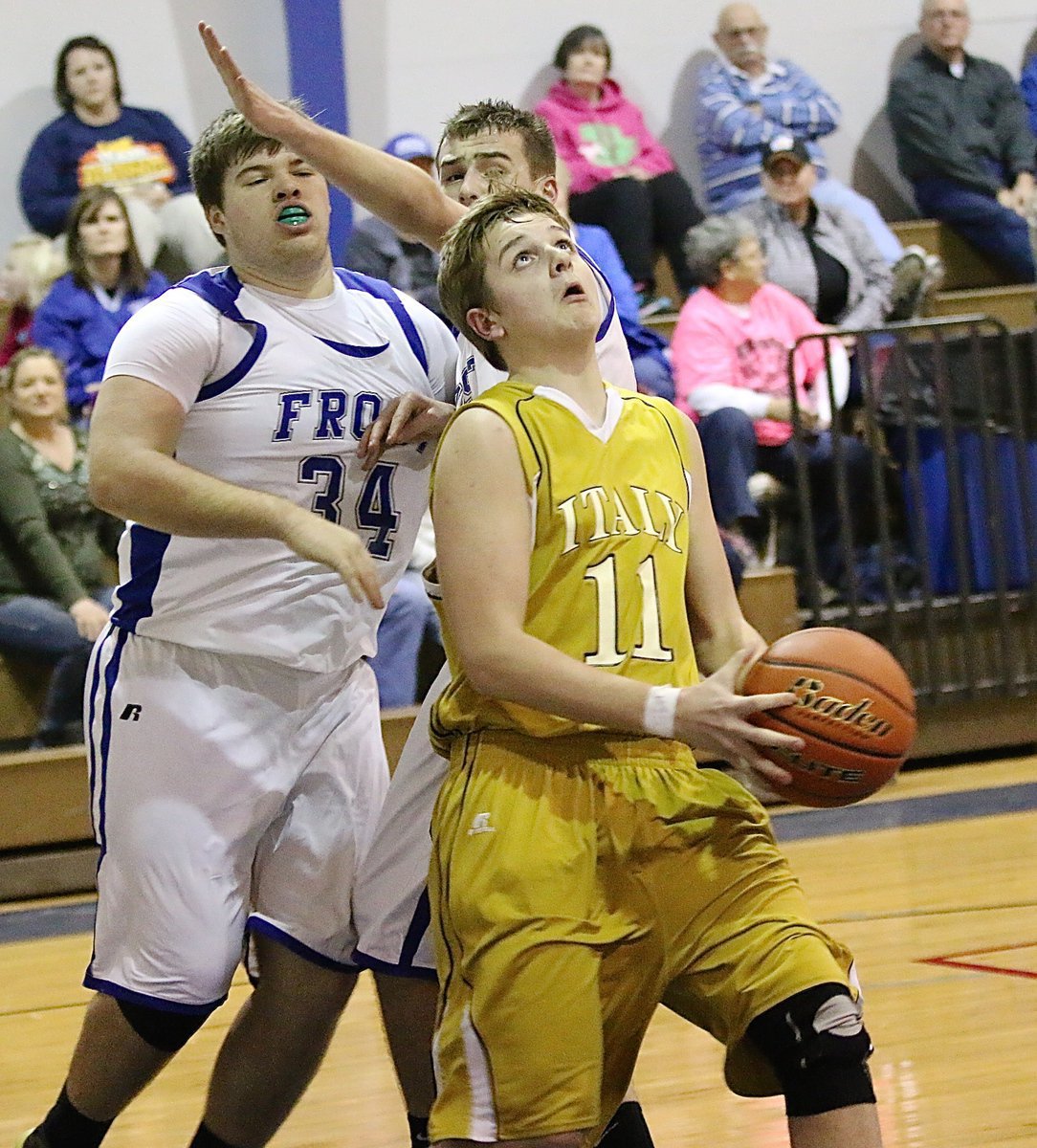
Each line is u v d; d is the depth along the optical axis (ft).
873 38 74.95
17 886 48.55
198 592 22.59
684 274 65.77
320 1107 28.78
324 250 22.89
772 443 54.60
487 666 17.99
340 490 23.03
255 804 22.66
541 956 17.92
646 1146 21.02
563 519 18.60
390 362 23.38
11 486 50.19
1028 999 30.78
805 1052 17.61
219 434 22.44
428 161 55.72
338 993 23.53
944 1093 26.25
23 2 64.85
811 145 69.62
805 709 17.99
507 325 19.26
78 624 49.47
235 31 66.80
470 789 18.81
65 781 48.80
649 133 67.15
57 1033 34.35
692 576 20.59
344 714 23.56
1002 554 55.26
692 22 71.92
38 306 56.08
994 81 72.95
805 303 61.16
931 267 63.36
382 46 68.59
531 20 70.08
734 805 18.84
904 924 36.91
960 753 57.67
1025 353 56.13
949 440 54.70
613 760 18.70
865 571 55.47
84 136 61.77
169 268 59.82
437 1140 18.31
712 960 18.42
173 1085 30.83
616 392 19.98
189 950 22.09
